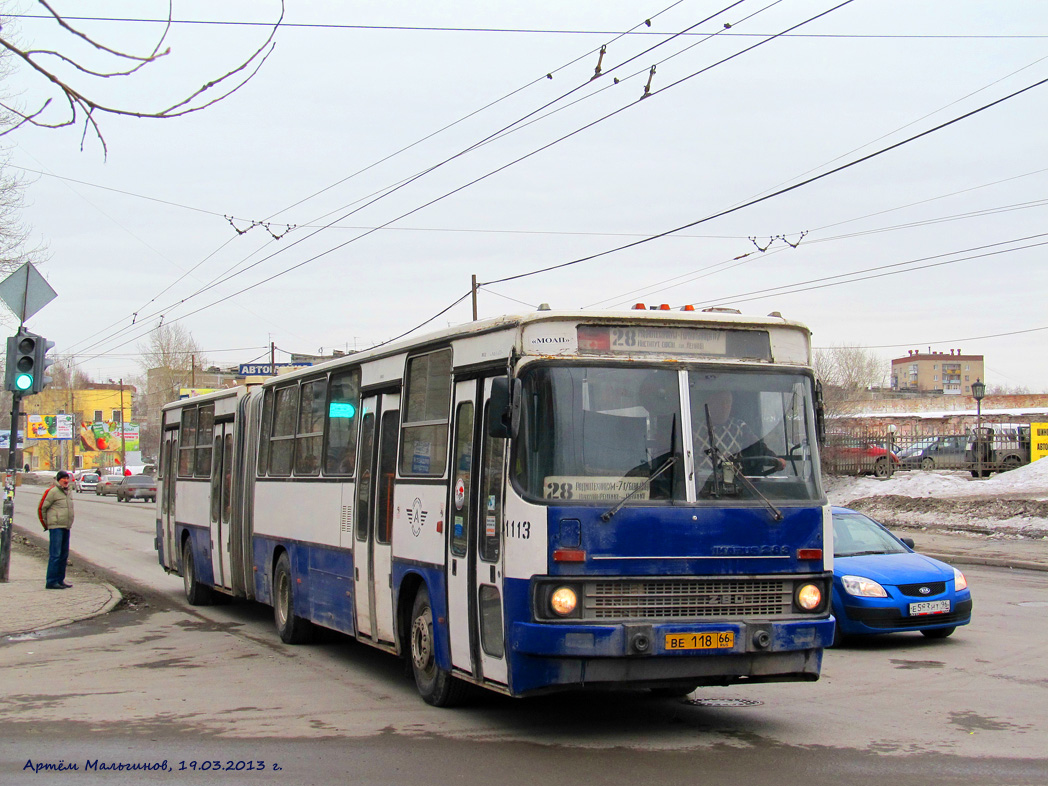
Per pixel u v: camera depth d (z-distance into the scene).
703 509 7.42
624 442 7.46
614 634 7.02
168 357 78.94
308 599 11.85
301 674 10.51
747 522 7.50
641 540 7.25
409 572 9.16
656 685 7.54
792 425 7.93
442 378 8.85
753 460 7.72
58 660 11.48
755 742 7.41
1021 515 27.09
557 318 7.59
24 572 20.34
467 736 7.68
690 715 8.40
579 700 9.05
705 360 7.82
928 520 28.81
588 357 7.57
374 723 8.16
